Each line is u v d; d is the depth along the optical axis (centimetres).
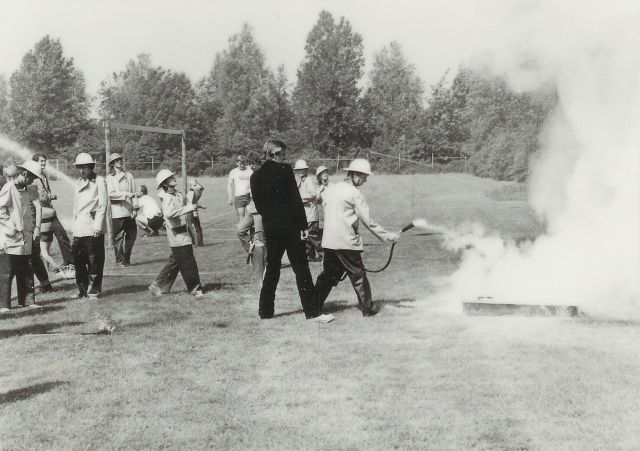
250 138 6875
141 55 8031
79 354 644
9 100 7119
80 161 904
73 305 876
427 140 5438
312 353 637
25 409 505
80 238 915
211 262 1248
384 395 525
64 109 7212
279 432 461
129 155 6172
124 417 490
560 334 682
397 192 3528
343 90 6731
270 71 7775
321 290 785
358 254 772
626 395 514
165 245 1561
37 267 977
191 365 607
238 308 844
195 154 5947
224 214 2455
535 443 437
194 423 478
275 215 765
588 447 430
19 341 694
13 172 877
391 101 7219
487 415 482
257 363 610
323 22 6869
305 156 6231
